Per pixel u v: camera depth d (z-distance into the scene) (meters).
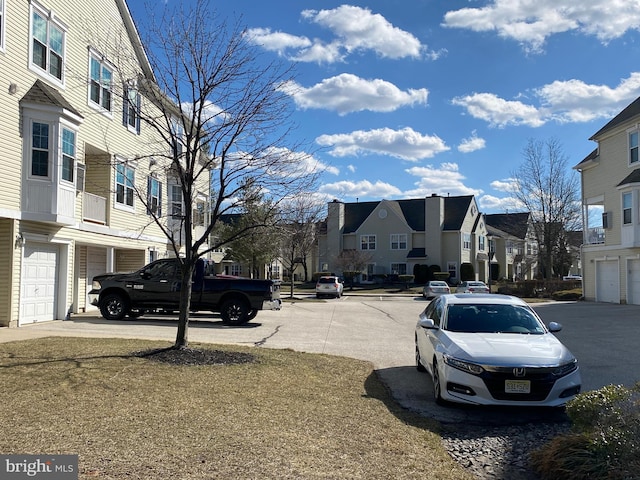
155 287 15.77
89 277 19.42
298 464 4.75
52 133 14.26
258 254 35.44
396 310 24.84
